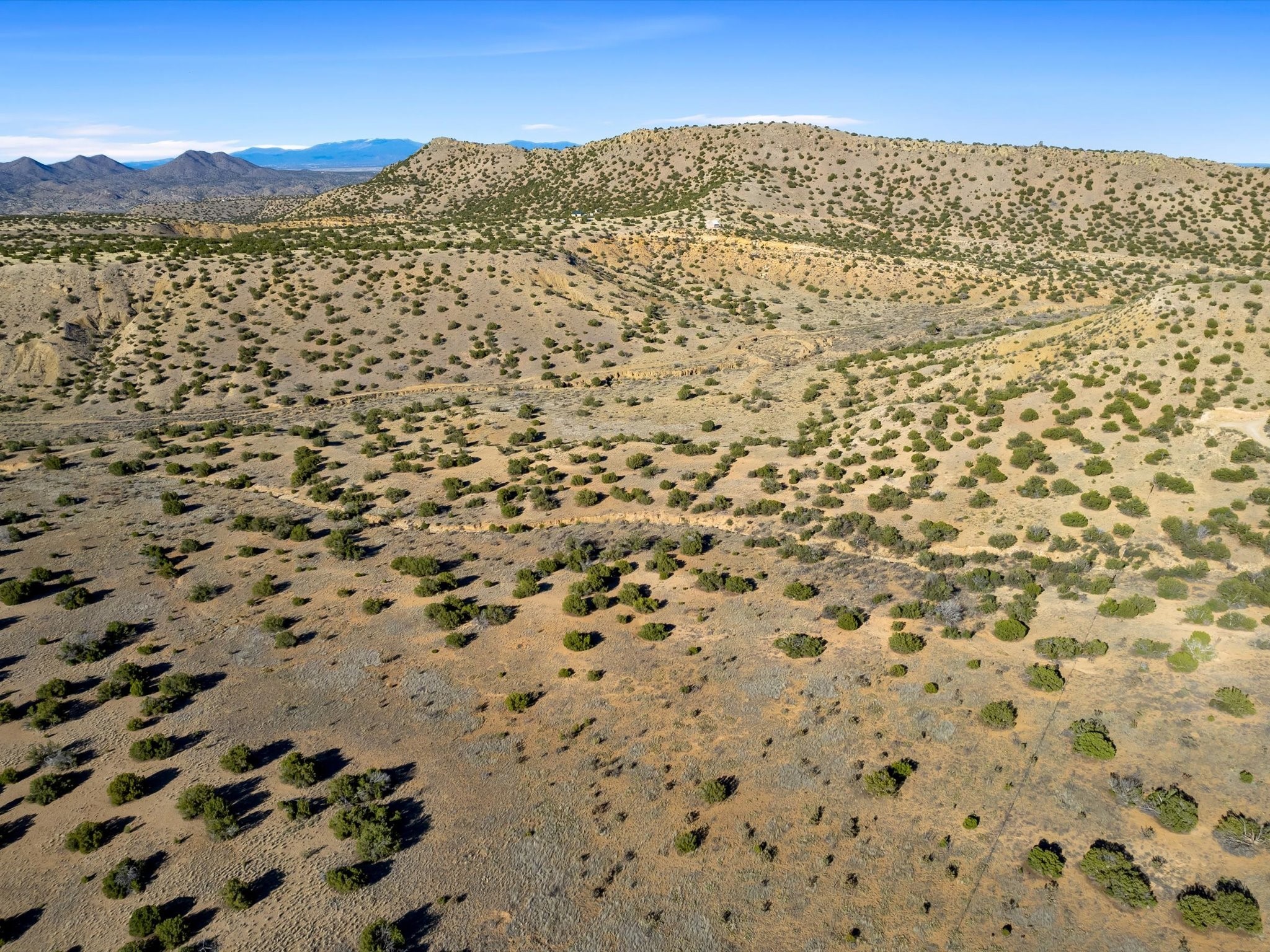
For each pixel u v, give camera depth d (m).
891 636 37.88
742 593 43.19
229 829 27.08
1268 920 22.59
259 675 36.91
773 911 23.89
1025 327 84.94
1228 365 51.69
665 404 80.88
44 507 55.81
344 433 73.88
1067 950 22.22
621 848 26.42
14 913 24.23
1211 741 29.39
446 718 33.62
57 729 32.91
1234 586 37.41
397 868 25.81
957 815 27.20
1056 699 32.66
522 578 45.44
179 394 84.31
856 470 57.09
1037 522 46.12
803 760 30.12
